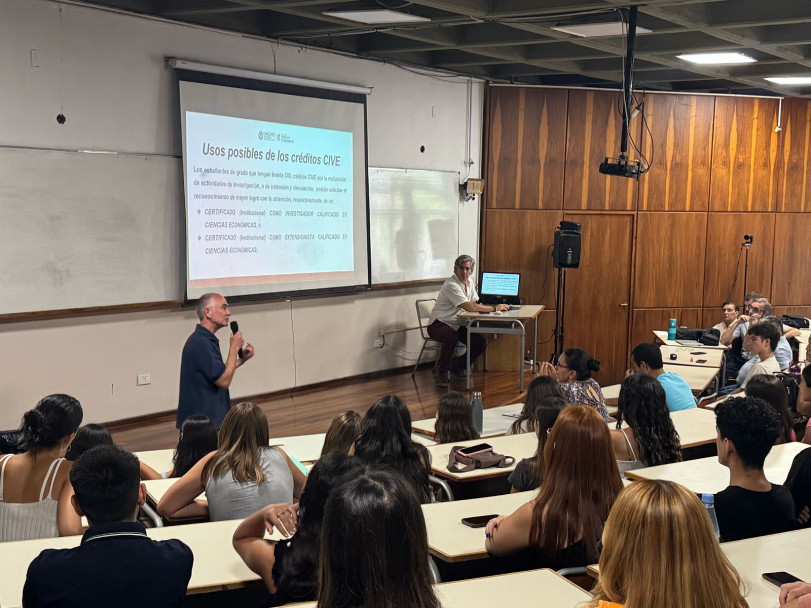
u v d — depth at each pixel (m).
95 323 6.11
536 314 8.27
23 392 5.71
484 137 9.55
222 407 4.82
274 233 7.38
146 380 6.48
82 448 3.06
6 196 5.50
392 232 8.65
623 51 7.38
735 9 6.20
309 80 7.54
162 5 6.32
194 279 6.71
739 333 7.17
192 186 6.64
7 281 5.55
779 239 10.23
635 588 1.39
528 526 2.40
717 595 1.37
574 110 9.59
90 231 6.00
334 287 8.00
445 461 3.72
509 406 5.56
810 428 3.73
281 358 7.60
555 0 5.87
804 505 2.86
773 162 10.10
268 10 7.09
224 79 6.85
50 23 5.68
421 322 9.02
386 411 3.11
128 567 1.82
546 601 2.08
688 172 9.88
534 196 9.64
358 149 8.12
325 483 1.93
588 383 4.41
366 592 1.24
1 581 2.23
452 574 3.06
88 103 5.95
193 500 3.02
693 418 4.52
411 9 6.41
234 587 2.28
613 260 9.84
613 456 2.40
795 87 9.79
